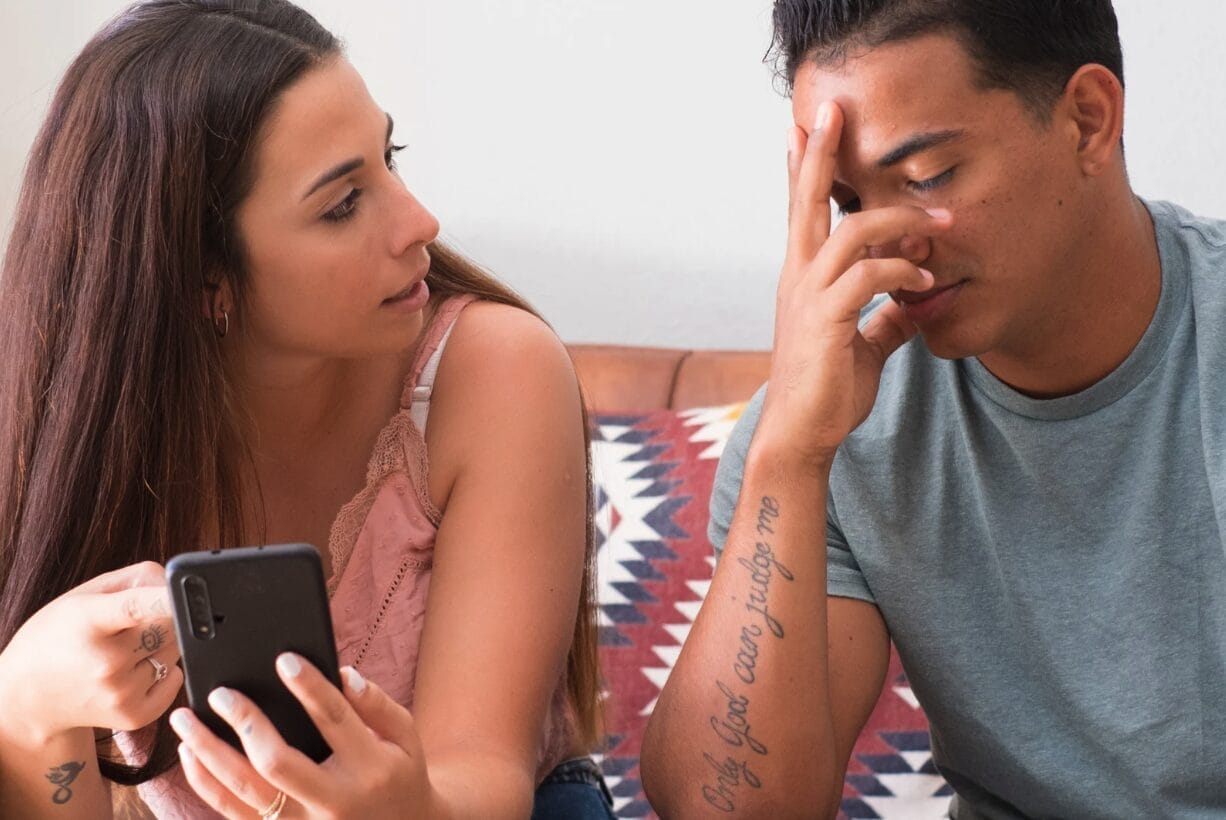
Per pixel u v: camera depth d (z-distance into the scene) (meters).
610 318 2.11
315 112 1.09
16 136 2.27
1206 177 1.86
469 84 2.12
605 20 2.06
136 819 1.30
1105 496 1.15
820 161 1.07
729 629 1.19
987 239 1.04
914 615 1.24
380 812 0.89
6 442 1.16
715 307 2.07
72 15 2.24
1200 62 1.84
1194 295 1.12
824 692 1.18
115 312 1.11
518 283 2.13
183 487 1.14
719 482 1.34
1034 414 1.15
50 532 1.14
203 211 1.10
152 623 0.98
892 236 1.06
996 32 1.01
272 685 0.86
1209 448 1.11
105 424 1.12
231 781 0.87
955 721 1.24
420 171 2.15
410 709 1.23
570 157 2.10
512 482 1.21
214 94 1.09
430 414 1.26
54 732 1.05
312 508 1.28
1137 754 1.15
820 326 1.13
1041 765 1.20
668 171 2.07
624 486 1.76
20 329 1.15
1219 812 1.15
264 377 1.21
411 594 1.24
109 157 1.11
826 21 1.05
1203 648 1.13
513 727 1.13
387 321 1.15
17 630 1.15
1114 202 1.09
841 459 1.25
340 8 2.15
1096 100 1.05
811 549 1.18
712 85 2.03
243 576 0.84
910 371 1.24
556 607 1.20
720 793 1.19
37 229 1.14
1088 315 1.10
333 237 1.11
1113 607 1.16
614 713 1.68
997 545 1.20
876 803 1.60
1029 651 1.20
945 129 1.02
